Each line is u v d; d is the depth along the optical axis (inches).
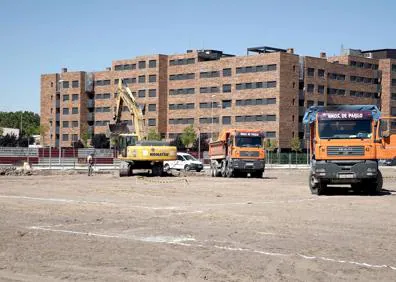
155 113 5083.7
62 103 5684.1
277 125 4375.0
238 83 4621.1
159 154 1796.3
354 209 807.1
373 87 5044.3
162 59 5108.3
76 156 2847.0
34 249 479.8
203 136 4768.7
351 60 4963.1
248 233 573.9
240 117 4601.4
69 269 400.5
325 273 387.9
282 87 4387.3
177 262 424.8
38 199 967.6
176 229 602.9
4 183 1444.4
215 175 1999.3
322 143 1009.5
